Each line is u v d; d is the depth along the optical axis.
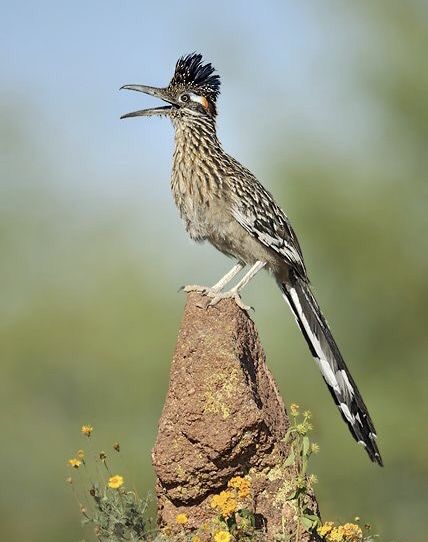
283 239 10.21
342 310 18.05
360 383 17.97
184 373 7.52
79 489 13.91
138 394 19.36
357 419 9.30
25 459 19.56
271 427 7.58
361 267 17.69
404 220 17.84
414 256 17.83
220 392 7.43
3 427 19.36
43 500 19.45
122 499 7.47
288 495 7.43
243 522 7.16
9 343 19.84
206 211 10.23
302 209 17.72
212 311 7.71
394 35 17.92
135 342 19.45
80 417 19.56
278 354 17.59
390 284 17.80
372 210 17.64
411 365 18.03
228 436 7.38
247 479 7.44
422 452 17.30
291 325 17.64
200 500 7.50
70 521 19.33
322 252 17.75
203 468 7.43
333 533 7.35
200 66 10.56
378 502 17.25
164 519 7.58
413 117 17.88
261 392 7.80
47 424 19.58
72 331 19.80
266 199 10.28
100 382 19.53
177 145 10.38
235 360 7.46
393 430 17.52
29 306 19.95
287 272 10.26
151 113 10.49
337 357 9.64
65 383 19.62
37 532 19.33
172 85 10.52
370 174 17.88
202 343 7.54
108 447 18.84
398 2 17.92
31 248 20.47
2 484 19.48
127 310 19.66
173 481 7.48
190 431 7.43
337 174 17.83
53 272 20.28
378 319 18.02
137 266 20.03
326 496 17.06
